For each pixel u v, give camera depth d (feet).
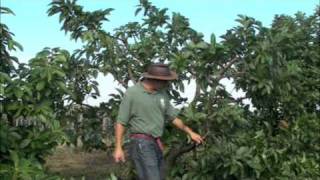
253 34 25.35
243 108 26.81
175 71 24.44
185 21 27.09
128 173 25.50
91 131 27.20
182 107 24.97
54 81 21.21
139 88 21.16
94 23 26.11
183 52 25.11
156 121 21.16
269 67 25.14
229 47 25.38
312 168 28.09
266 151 24.85
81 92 26.78
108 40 26.09
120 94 26.68
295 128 29.01
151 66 21.30
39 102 21.24
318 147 29.81
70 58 25.21
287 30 26.25
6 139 20.27
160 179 20.99
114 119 26.81
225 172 23.65
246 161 23.48
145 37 27.20
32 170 20.13
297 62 29.63
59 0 25.63
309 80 31.60
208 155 24.13
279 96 27.43
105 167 37.68
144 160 20.79
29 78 21.20
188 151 24.98
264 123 27.63
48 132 21.17
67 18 25.96
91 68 26.45
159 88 21.36
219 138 24.71
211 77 25.43
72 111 26.91
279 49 25.39
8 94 20.51
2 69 21.36
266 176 24.66
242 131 25.36
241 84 25.93
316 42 34.12
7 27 20.89
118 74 26.86
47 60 21.36
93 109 27.27
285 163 26.63
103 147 27.53
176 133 24.12
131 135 21.33
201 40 26.61
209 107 25.05
